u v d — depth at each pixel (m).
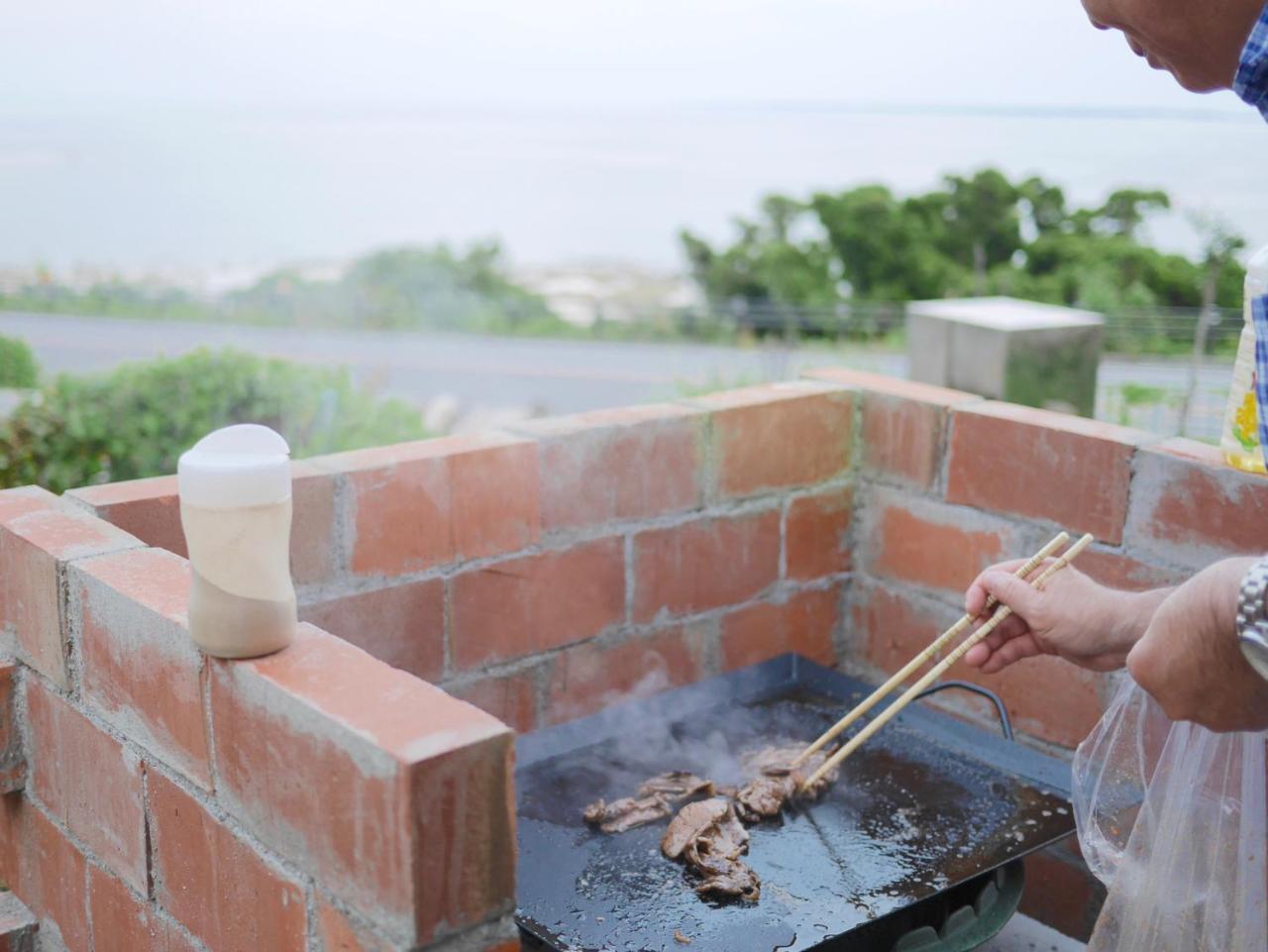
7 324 26.78
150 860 1.59
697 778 2.08
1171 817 1.62
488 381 21.45
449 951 1.17
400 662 2.24
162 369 6.57
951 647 2.68
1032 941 2.29
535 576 2.39
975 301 5.86
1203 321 9.35
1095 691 2.40
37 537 1.73
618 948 1.57
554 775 2.13
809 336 25.98
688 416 2.54
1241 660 1.27
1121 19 1.33
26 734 1.85
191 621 1.33
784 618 2.82
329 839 1.22
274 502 1.30
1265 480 2.07
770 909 1.68
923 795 2.05
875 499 2.82
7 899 2.02
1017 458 2.48
